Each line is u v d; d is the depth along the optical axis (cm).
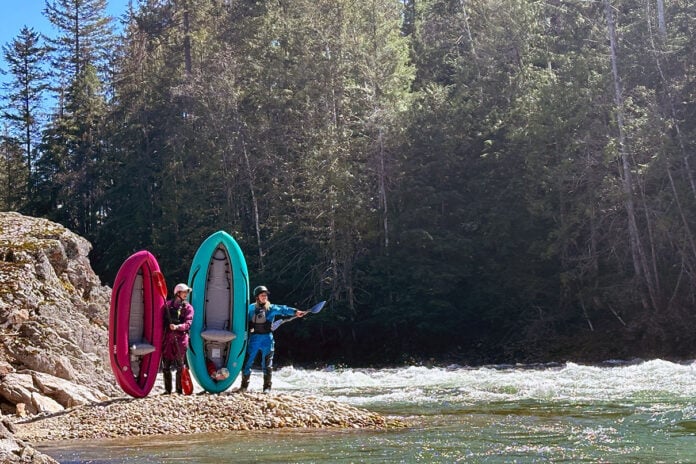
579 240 3800
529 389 1605
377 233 3994
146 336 1302
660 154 3189
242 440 983
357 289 4097
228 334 1308
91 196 5881
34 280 1716
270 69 4672
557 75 4078
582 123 3566
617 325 3469
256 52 4984
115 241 5216
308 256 4191
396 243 4072
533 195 3759
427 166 4078
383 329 4006
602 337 3394
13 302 1600
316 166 4122
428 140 4147
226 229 4541
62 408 1336
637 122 3344
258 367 3672
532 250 3675
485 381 1967
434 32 5475
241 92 4841
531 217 3791
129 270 1275
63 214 5841
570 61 3709
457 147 4203
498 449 876
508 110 4188
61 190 5784
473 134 4234
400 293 3909
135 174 5338
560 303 3644
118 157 5547
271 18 5047
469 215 3997
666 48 3419
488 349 3744
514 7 4484
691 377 1752
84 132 5984
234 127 4738
